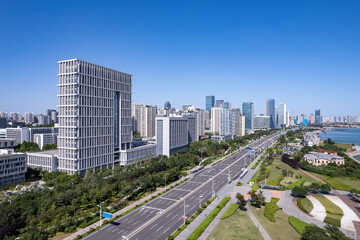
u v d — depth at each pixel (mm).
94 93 188000
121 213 116000
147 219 110188
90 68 184875
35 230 89312
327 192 148000
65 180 153875
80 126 174125
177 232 96625
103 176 170125
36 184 154375
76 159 171375
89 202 125938
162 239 92438
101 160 194250
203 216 113375
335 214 115188
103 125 196500
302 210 119625
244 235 94688
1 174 153500
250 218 110562
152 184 151875
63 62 178750
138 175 163750
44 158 189125
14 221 94562
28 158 198125
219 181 176000
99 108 192625
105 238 92812
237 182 172875
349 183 167625
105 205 121562
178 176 186000
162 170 185125
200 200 126062
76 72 172500
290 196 140125
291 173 184250
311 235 81438
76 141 172625
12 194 132375
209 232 97500
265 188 156125
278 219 109562
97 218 109188
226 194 146000
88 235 95000
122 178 151750
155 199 137000
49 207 109188
